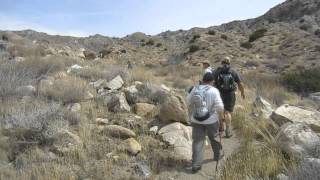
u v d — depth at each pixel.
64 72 17.11
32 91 12.52
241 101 14.49
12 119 9.58
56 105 10.70
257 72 42.88
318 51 53.72
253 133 10.35
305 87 27.30
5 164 8.16
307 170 6.96
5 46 27.45
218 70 10.34
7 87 12.23
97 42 89.25
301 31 65.75
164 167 8.55
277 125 10.45
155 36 104.06
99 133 9.75
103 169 8.02
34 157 8.31
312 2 107.88
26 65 16.97
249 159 8.35
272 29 68.62
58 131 9.16
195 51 59.50
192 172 8.37
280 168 7.92
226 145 9.93
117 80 14.59
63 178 7.55
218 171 8.28
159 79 23.78
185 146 9.31
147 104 11.84
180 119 10.47
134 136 9.73
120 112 11.48
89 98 12.50
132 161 8.60
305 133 8.72
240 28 121.56
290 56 53.47
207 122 8.44
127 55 63.47
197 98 8.48
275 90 22.81
